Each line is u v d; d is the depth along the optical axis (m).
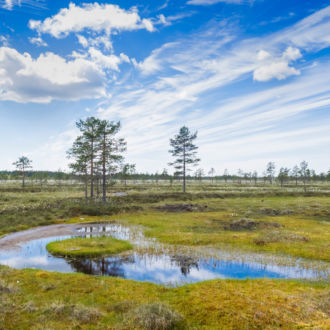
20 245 16.72
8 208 28.08
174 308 7.91
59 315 7.37
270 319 7.05
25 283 9.91
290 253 14.49
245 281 10.30
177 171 50.62
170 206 33.59
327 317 7.16
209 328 6.77
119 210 31.19
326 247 15.14
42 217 26.09
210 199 43.47
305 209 31.06
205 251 15.12
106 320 7.16
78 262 13.33
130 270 12.12
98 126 40.00
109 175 41.91
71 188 70.50
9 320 7.06
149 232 20.44
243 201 40.38
